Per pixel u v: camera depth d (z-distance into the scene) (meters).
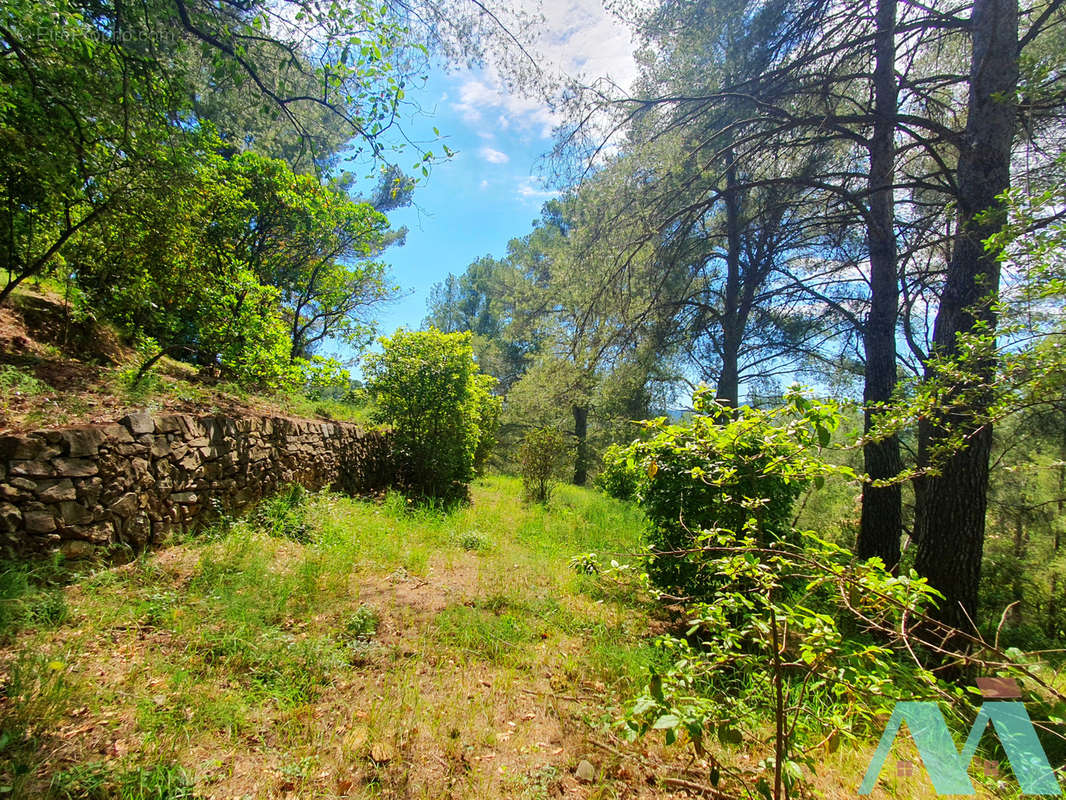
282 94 4.12
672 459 4.27
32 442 3.45
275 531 5.29
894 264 7.13
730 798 2.17
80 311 5.69
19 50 3.67
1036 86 5.54
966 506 5.01
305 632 3.53
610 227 8.70
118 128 4.45
